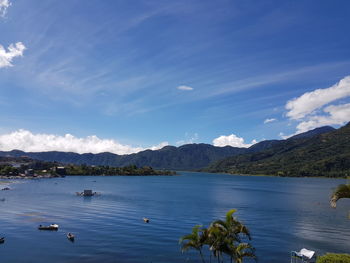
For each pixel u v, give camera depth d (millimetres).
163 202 148375
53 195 172875
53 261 54562
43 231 77125
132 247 63625
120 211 114438
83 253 59312
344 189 28203
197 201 156500
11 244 64875
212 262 55219
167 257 57656
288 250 63438
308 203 153625
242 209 127000
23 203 133500
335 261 36094
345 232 80875
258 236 75500
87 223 88750
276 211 122000
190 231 79438
